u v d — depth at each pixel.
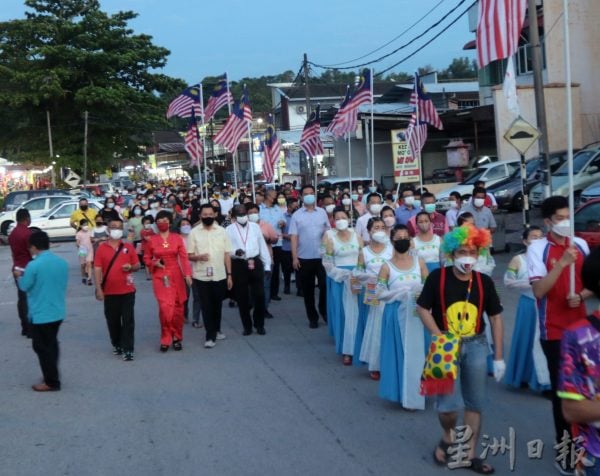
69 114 51.84
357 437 6.41
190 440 6.46
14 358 9.95
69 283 17.67
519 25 10.07
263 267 10.90
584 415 3.26
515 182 25.45
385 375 7.11
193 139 21.36
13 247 11.12
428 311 5.50
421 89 16.91
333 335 9.54
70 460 6.06
